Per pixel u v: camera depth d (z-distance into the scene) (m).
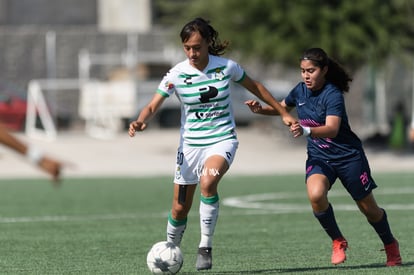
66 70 125.06
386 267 29.97
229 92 28.50
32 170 83.31
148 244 37.31
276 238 38.91
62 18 141.25
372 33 87.50
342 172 29.02
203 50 27.81
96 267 30.95
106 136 104.81
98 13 141.25
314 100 28.86
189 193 28.94
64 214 49.50
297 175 75.12
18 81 123.94
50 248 36.16
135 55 116.06
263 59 91.25
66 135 106.19
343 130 28.83
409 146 96.25
